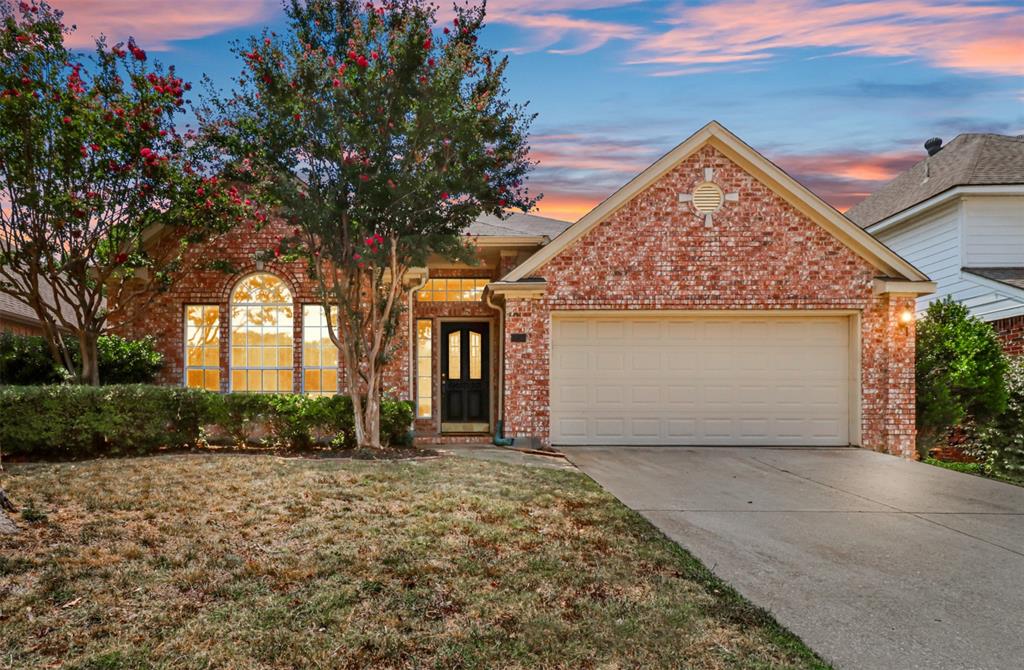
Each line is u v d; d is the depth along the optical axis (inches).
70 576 162.6
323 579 166.9
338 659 126.1
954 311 485.4
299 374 470.3
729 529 233.1
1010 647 140.4
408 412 419.2
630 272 451.8
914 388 442.9
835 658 133.6
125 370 442.3
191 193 390.9
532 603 155.1
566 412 458.0
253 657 126.2
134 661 123.1
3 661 121.2
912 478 338.6
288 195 347.9
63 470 292.2
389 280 454.6
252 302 477.1
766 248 450.3
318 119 343.0
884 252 444.5
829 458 403.2
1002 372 461.1
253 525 211.3
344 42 360.8
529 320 448.8
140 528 203.5
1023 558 204.5
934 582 181.0
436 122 350.6
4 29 357.7
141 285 462.6
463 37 369.7
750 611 154.8
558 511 242.7
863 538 224.8
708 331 461.7
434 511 235.0
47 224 378.6
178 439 373.4
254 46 348.2
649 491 298.2
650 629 142.3
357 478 284.8
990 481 333.1
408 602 153.6
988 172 568.7
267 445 389.7
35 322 575.5
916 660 133.6
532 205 392.8
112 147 372.2
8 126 346.3
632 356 460.8
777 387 459.8
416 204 364.8
